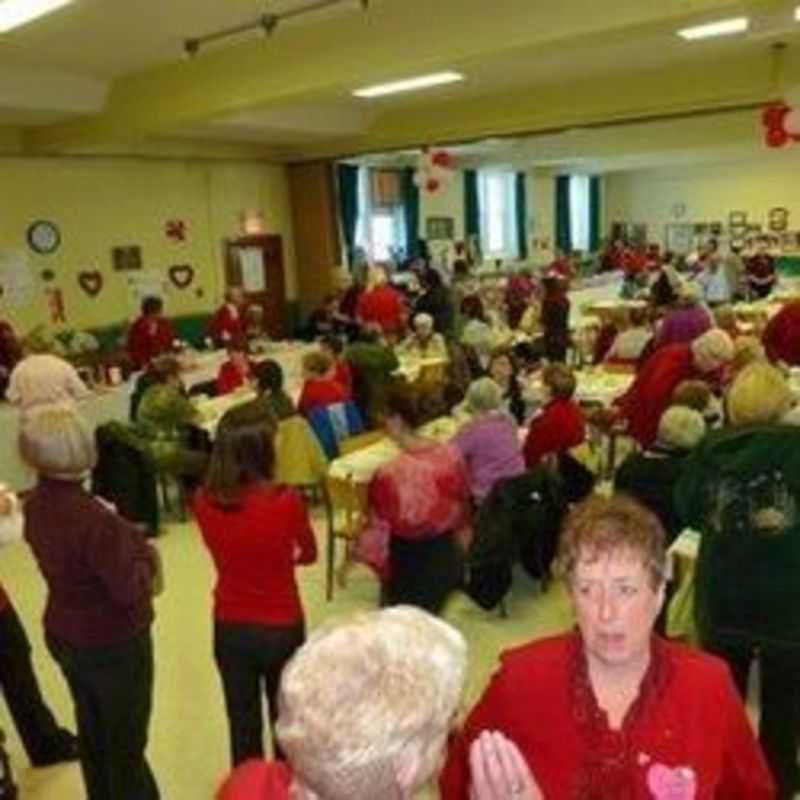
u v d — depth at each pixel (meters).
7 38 6.08
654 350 6.10
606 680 1.34
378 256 13.40
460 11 5.24
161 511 6.30
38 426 2.32
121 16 5.60
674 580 2.66
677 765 1.29
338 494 4.65
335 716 0.93
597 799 1.31
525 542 4.33
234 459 2.50
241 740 2.62
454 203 15.26
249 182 11.04
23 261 8.76
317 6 5.39
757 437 2.33
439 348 8.41
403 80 6.18
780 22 4.85
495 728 1.37
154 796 2.59
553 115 8.24
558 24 4.87
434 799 1.33
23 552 5.64
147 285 9.94
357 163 12.45
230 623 2.56
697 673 1.34
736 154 16.67
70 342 8.55
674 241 19.59
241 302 9.69
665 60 7.24
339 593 4.73
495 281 13.16
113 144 8.27
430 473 3.26
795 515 2.27
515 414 5.93
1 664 3.13
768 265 13.56
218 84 6.70
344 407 5.83
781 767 2.41
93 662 2.38
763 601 2.30
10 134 8.48
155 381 6.30
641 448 4.28
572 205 19.14
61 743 3.26
